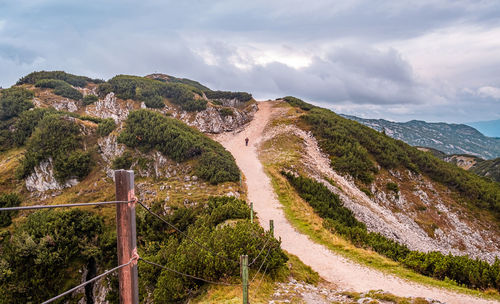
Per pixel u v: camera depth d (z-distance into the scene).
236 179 40.66
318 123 64.69
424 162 54.81
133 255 5.21
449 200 48.28
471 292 15.12
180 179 41.34
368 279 17.59
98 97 79.50
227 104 96.81
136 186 41.44
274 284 14.53
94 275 27.77
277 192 37.47
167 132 47.03
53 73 91.12
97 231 31.28
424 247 34.78
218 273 13.41
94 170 44.97
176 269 13.63
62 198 40.50
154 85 85.25
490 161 156.00
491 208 47.12
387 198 46.28
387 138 67.00
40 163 43.78
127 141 46.25
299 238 25.16
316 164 49.19
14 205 39.47
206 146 48.38
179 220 28.27
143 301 16.62
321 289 15.21
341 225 28.19
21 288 23.66
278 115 77.62
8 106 62.00
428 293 15.16
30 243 25.36
